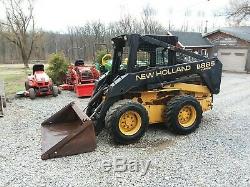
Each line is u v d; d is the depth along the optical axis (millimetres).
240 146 5918
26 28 27172
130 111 5871
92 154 5473
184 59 6984
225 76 19250
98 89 6887
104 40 35031
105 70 12633
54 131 6281
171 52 6672
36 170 4859
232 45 22719
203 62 6973
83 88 11078
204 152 5605
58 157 5336
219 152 5609
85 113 6258
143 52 6418
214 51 23812
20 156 5383
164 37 6609
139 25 35500
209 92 7332
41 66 12070
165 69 6438
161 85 6430
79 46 39250
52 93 11398
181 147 5844
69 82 12922
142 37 6156
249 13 19812
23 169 4891
